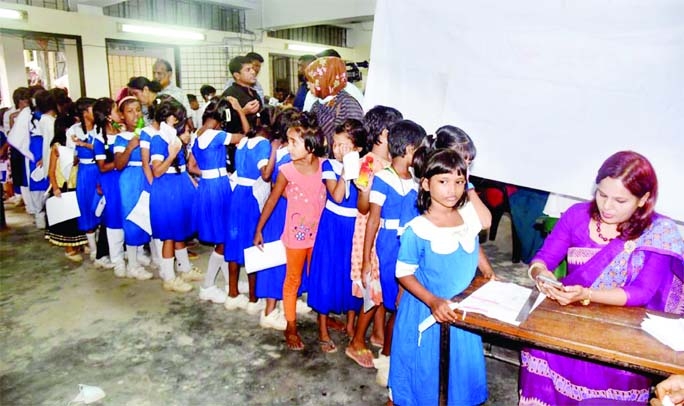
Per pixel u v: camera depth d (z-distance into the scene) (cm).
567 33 219
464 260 177
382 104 279
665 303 171
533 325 144
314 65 310
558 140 230
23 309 330
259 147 294
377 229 227
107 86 820
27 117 498
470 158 199
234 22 1016
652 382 164
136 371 258
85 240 431
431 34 258
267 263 278
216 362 268
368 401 236
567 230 177
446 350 160
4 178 644
